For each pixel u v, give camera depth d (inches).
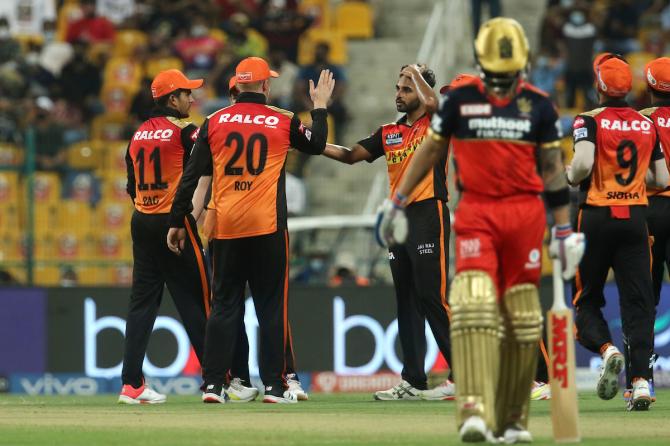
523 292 826.8
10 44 3129.9
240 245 1256.2
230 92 1358.3
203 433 936.3
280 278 1275.8
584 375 1994.3
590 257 1203.9
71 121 3006.9
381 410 1192.8
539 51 3164.4
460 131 823.1
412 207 1300.4
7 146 2249.0
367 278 2309.3
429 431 946.7
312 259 2304.4
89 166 2578.7
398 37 3476.9
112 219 2527.1
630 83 1192.2
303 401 1368.1
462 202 825.5
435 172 1301.7
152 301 1358.3
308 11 3442.4
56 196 2491.4
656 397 1481.3
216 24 3400.6
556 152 830.5
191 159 1259.8
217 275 1274.6
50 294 2028.8
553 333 836.6
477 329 796.6
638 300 1191.6
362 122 3115.2
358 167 2810.0
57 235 2450.8
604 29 3228.3
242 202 1244.5
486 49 818.8
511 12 3503.9
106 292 2030.0
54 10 3437.5
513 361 830.5
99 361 2022.6
